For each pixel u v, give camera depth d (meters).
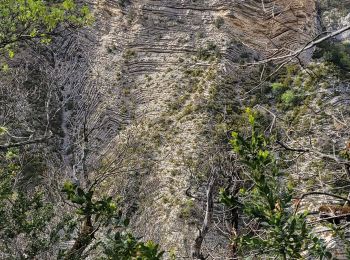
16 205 7.04
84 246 6.75
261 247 4.01
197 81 31.28
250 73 26.17
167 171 23.41
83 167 11.40
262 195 3.87
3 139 9.20
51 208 7.42
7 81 14.79
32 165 12.84
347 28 4.01
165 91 31.62
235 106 24.94
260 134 4.47
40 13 8.45
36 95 18.56
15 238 6.82
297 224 3.96
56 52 31.92
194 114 27.48
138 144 25.38
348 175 5.35
